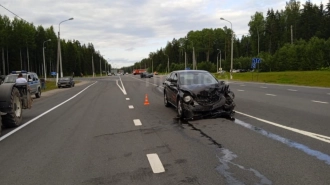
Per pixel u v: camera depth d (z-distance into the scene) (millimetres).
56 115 13031
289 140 7254
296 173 5086
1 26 93938
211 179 4938
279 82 39562
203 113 10539
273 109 12648
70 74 139125
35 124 10766
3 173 5574
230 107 10703
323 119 9914
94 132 9031
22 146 7539
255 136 7777
